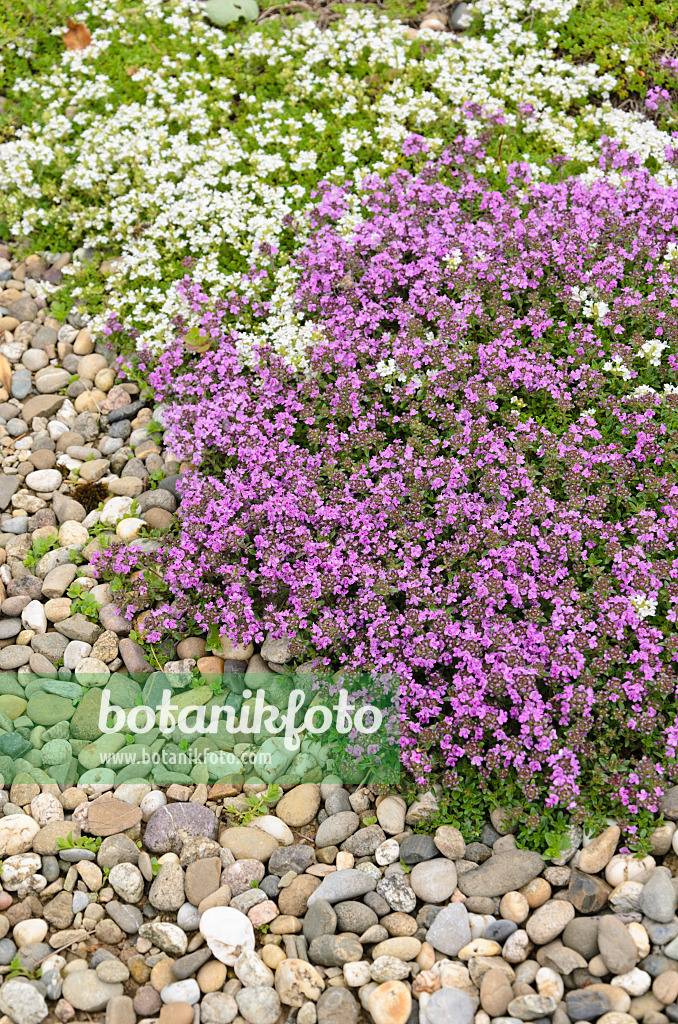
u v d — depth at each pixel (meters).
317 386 1.62
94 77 2.01
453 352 1.56
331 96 1.93
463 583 1.46
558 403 1.55
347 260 1.66
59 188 1.90
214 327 1.66
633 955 1.31
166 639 1.54
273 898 1.39
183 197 1.85
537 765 1.37
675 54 1.92
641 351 1.57
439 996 1.31
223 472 1.62
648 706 1.41
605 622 1.42
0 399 1.75
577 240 1.64
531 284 1.63
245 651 1.53
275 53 1.98
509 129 1.87
